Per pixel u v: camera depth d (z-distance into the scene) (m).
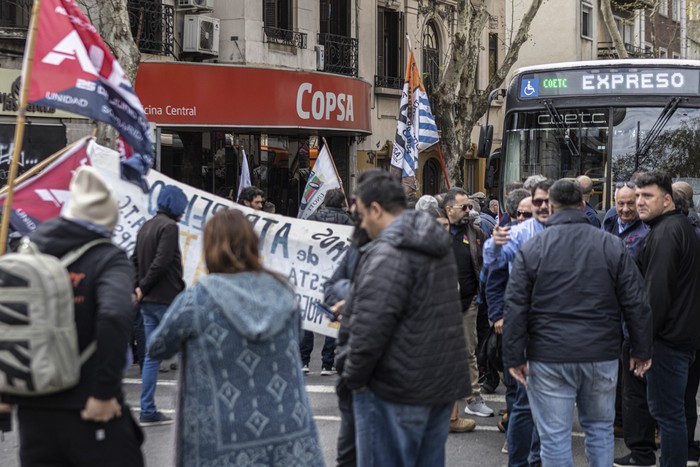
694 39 48.53
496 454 7.47
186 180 18.89
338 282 5.90
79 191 4.40
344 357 5.06
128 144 6.02
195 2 18.02
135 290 8.06
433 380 4.65
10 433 7.79
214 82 17.69
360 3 24.23
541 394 5.66
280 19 20.41
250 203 11.01
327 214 10.48
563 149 12.69
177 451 4.34
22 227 6.39
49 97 5.74
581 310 5.57
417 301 4.64
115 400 4.16
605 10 22.06
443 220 8.19
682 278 6.27
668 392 6.33
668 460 6.38
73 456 4.21
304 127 19.02
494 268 6.85
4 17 14.95
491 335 6.95
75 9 5.82
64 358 4.09
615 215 8.60
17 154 5.31
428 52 27.91
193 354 4.29
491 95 14.05
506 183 12.98
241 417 4.26
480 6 20.36
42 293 4.07
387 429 4.74
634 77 12.48
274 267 9.17
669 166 12.30
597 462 5.68
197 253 9.12
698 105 12.26
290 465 4.33
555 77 12.77
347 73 23.02
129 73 12.76
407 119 14.42
